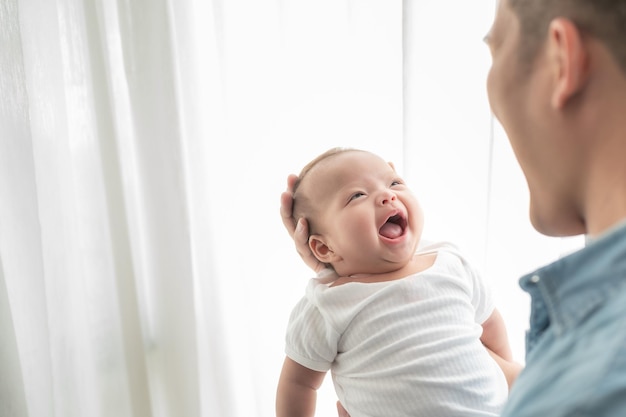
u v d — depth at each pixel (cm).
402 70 112
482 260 120
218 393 123
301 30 116
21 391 115
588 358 35
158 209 116
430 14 112
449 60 114
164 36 110
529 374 41
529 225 118
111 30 114
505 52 48
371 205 95
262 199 120
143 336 121
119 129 116
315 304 98
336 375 98
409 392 88
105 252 118
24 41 110
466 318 95
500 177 116
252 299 122
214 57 117
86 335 121
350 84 117
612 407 32
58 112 113
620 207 41
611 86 41
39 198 114
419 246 108
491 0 112
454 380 88
